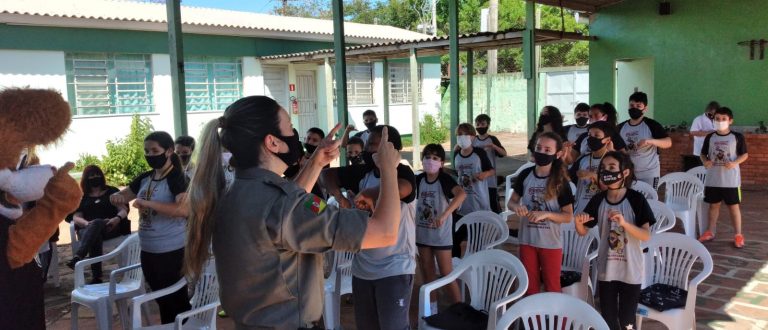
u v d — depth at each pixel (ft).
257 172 5.61
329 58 47.96
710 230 21.40
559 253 12.55
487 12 63.41
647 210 11.51
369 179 11.87
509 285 11.18
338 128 6.75
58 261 20.49
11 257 5.74
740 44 33.53
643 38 37.45
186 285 12.42
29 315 6.08
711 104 28.04
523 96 68.33
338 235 5.29
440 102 67.67
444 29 99.35
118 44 42.22
